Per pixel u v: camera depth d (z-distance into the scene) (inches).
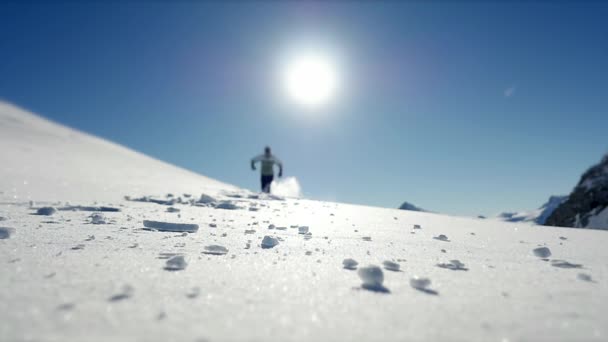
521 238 129.9
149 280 51.0
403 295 48.8
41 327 33.7
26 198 173.2
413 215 231.6
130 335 32.9
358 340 33.9
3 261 58.6
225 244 87.1
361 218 187.6
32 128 472.1
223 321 37.3
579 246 111.7
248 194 315.0
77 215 134.6
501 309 44.3
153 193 255.3
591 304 47.8
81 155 402.3
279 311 40.8
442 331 36.8
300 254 77.7
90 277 51.2
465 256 85.4
